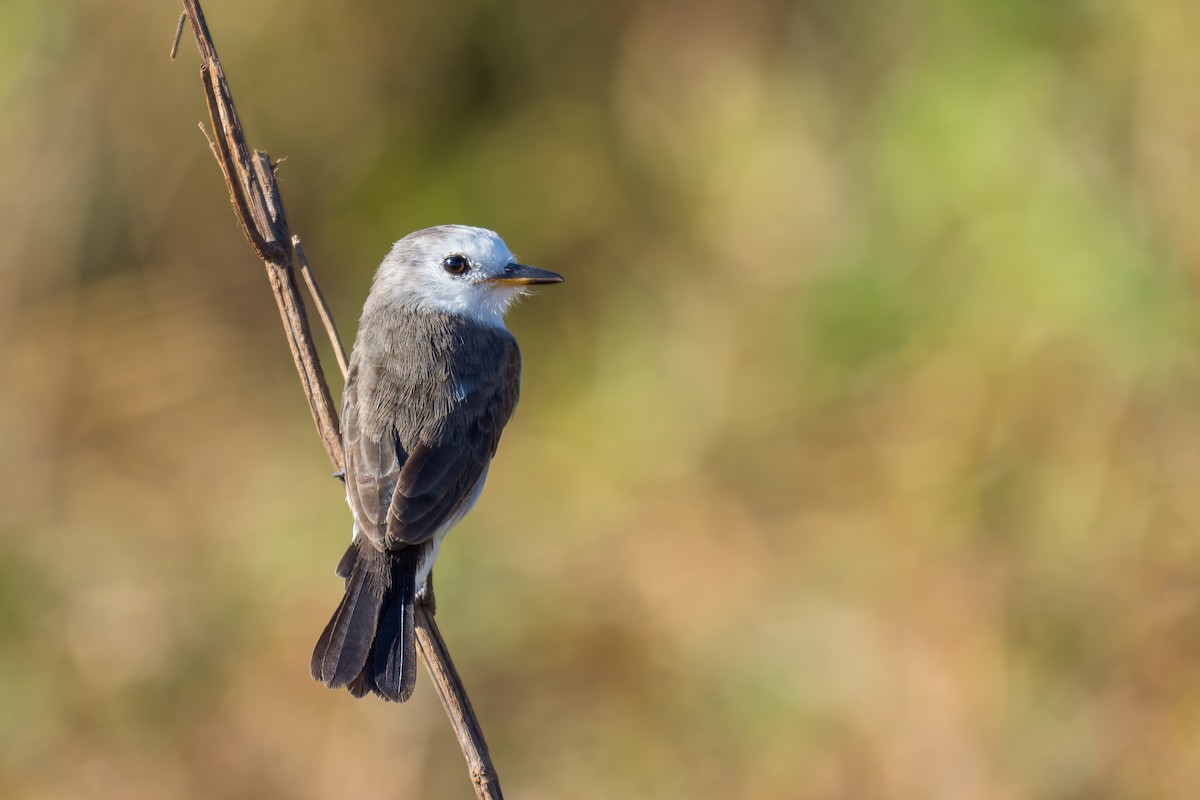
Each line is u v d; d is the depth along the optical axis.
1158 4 13.87
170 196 15.79
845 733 12.52
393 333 9.30
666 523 14.19
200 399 15.73
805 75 15.30
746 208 15.23
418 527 8.20
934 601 13.02
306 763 12.80
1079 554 13.05
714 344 15.09
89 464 15.39
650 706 12.97
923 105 14.34
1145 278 13.38
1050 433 13.54
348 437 8.58
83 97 15.46
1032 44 14.20
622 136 15.78
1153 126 13.78
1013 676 12.52
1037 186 13.84
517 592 13.76
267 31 15.66
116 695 13.47
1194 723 12.12
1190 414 13.23
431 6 15.78
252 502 14.87
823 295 14.66
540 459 15.05
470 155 15.94
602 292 15.76
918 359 14.26
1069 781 12.05
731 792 12.44
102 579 14.42
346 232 16.05
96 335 15.78
